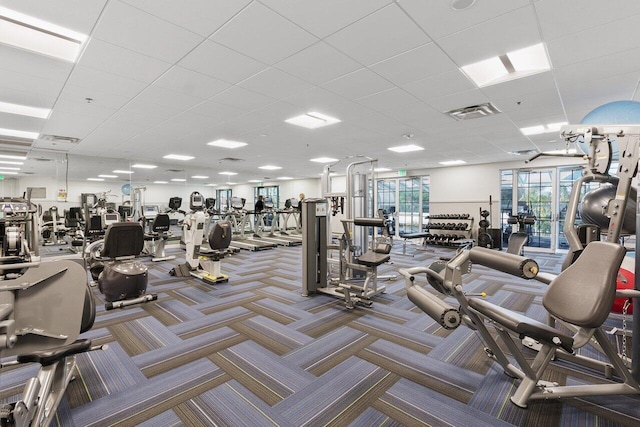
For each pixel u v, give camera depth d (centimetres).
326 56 275
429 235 834
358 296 388
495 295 420
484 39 247
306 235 410
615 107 260
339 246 416
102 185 912
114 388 201
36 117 447
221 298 399
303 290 412
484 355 248
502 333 190
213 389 202
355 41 251
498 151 716
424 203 1054
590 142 222
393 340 276
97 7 206
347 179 445
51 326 146
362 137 581
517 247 642
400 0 200
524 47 260
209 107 410
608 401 190
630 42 249
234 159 847
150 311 349
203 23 225
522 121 474
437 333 291
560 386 197
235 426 168
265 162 903
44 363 151
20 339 142
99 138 584
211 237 474
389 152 734
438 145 653
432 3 203
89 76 313
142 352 251
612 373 213
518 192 859
